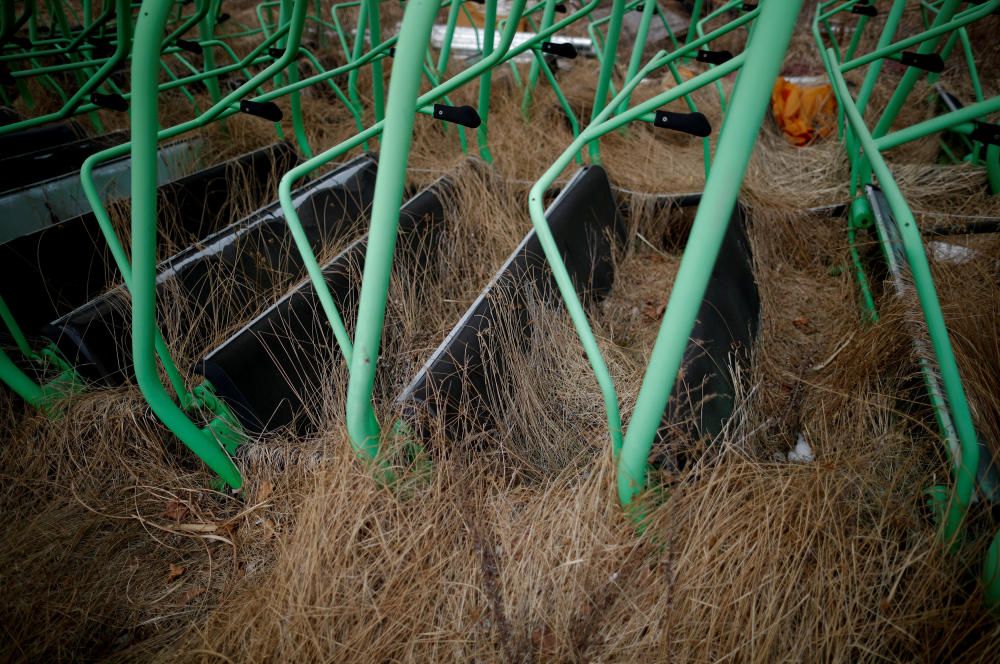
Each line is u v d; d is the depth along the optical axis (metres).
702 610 1.17
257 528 1.57
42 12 4.97
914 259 1.14
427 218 2.41
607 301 2.42
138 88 1.02
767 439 1.74
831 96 3.88
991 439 1.32
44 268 2.09
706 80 1.53
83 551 1.58
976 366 1.56
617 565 1.25
